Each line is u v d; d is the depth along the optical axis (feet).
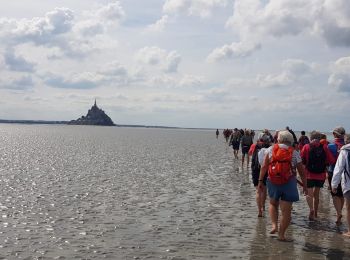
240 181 74.13
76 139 299.17
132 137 372.58
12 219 41.06
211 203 51.31
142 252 30.35
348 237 34.55
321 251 30.50
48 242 32.89
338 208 39.32
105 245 32.17
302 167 33.63
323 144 41.09
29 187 63.67
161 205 49.85
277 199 33.63
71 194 57.52
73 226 38.52
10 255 29.35
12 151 158.40
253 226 38.60
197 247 31.60
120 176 80.59
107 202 51.67
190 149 188.24
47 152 154.10
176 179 76.74
